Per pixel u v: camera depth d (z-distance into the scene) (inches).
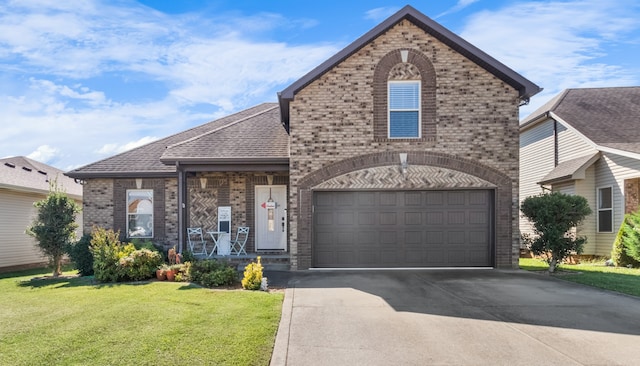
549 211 455.5
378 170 489.4
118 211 593.6
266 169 520.7
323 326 259.8
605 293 350.9
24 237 665.0
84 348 217.0
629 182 542.9
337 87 492.7
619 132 612.7
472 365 202.2
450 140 489.1
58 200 517.3
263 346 220.8
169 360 200.8
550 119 712.4
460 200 493.4
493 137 489.1
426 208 493.7
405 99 494.0
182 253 489.7
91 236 512.1
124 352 210.5
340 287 378.6
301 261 484.1
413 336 242.1
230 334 237.0
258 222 577.9
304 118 491.8
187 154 514.9
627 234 513.3
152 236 592.4
